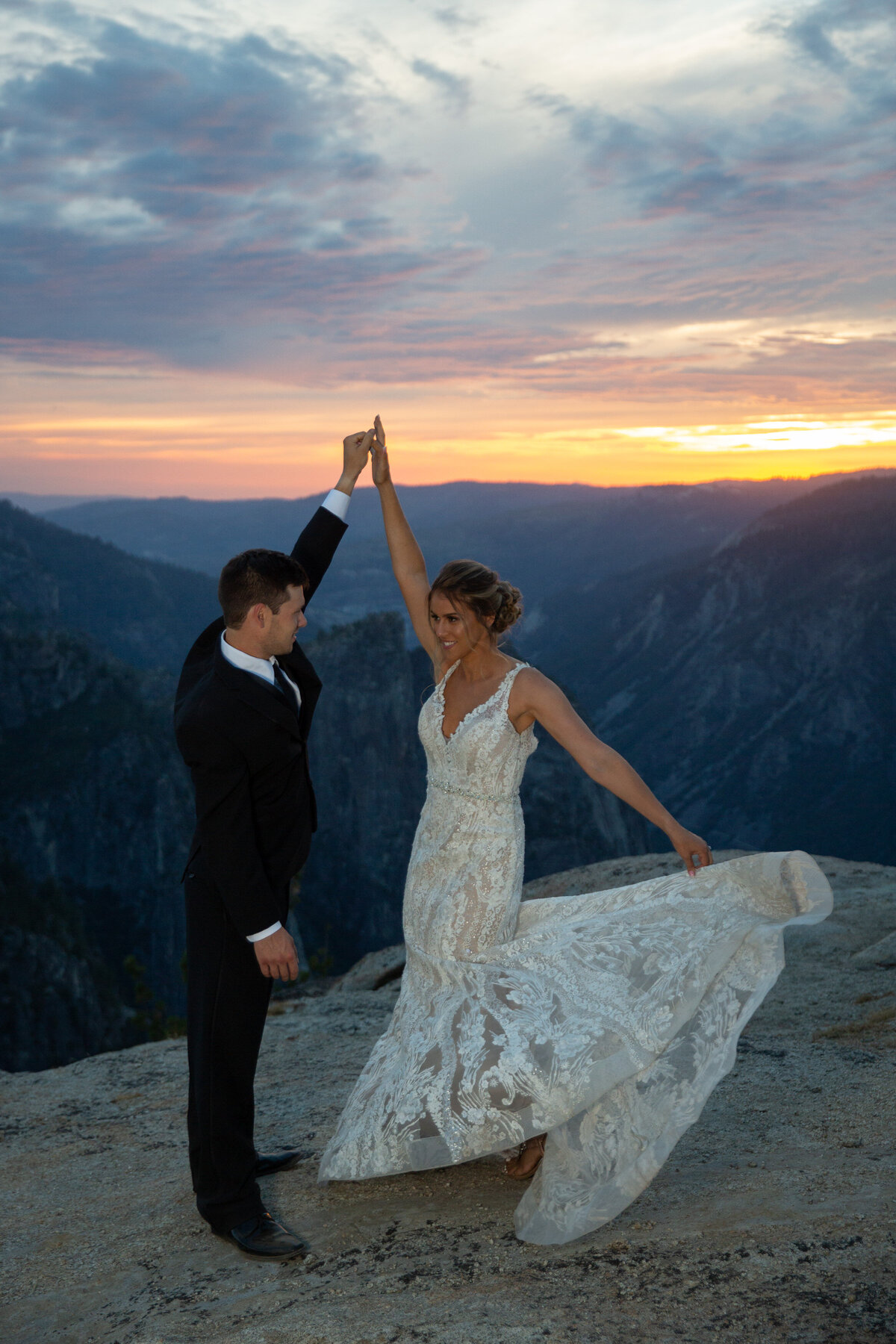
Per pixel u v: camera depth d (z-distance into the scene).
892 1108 3.19
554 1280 2.23
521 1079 2.63
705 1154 3.04
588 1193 2.53
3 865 90.00
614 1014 2.69
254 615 2.82
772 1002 5.17
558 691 2.99
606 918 2.96
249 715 2.74
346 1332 2.12
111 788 129.25
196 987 2.88
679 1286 2.10
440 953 2.98
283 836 2.92
